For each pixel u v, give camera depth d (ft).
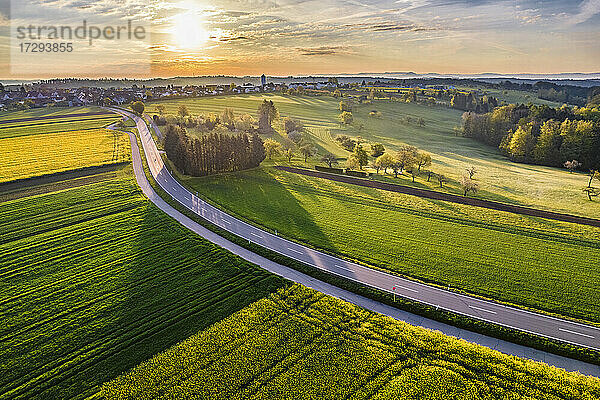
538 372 115.24
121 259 183.01
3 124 565.94
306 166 355.56
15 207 248.52
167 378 115.85
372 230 217.97
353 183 304.09
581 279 169.37
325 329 134.21
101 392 111.86
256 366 119.24
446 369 116.67
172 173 320.91
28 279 168.96
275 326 135.74
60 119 609.01
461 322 142.51
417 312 149.28
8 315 146.00
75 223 223.92
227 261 177.88
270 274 167.12
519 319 144.36
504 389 109.60
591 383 111.45
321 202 262.26
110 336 133.90
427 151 426.92
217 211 244.83
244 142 334.44
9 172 323.37
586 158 364.79
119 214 234.99
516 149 394.52
